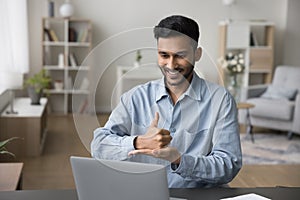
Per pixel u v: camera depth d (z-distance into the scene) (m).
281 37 8.76
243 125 7.33
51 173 4.58
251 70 8.32
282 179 4.59
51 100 8.18
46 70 7.89
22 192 1.67
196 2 8.40
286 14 8.55
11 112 5.35
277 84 7.35
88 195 1.40
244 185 4.36
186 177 1.66
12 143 5.16
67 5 7.79
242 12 8.57
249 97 7.00
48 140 5.97
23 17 7.14
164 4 8.34
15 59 7.12
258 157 5.39
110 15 8.24
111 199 1.38
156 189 1.33
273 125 6.60
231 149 1.73
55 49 8.10
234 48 8.23
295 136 6.73
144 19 8.32
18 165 2.88
